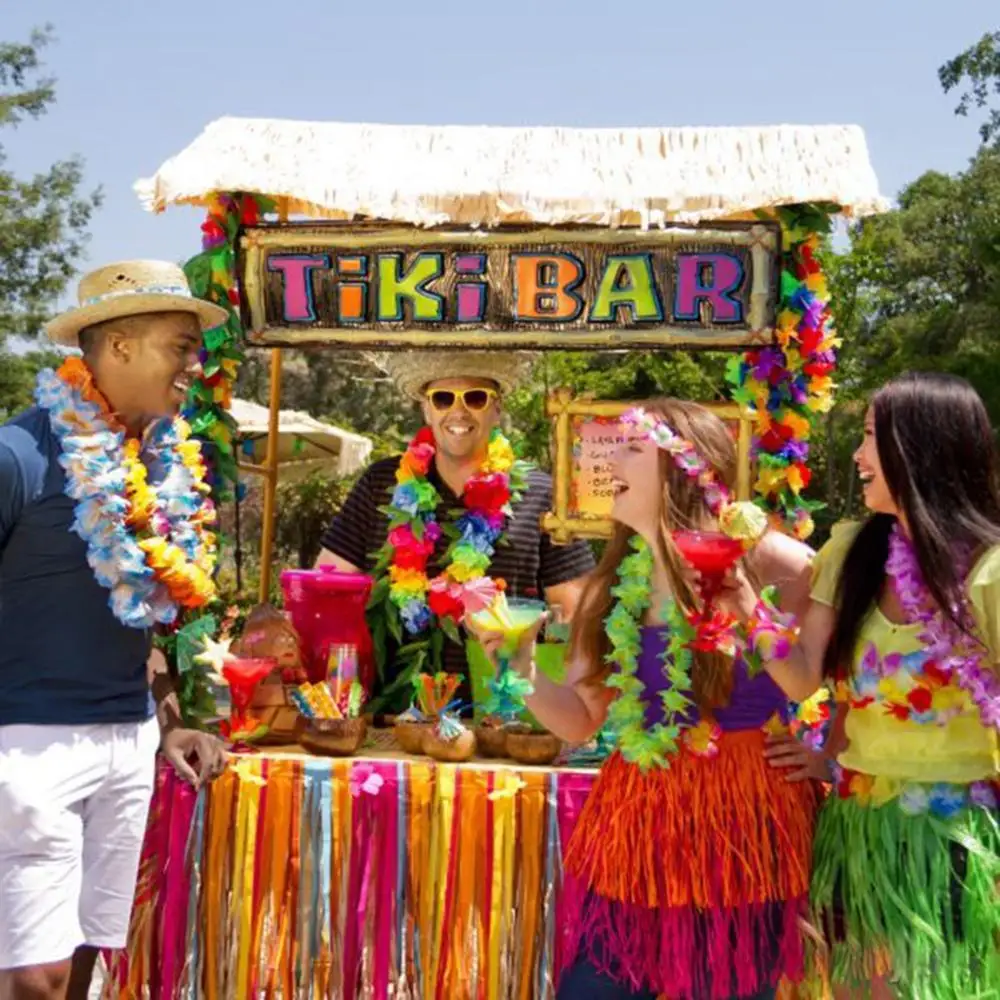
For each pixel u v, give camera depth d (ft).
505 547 12.25
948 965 8.39
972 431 8.50
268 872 10.45
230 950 10.44
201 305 9.84
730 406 11.41
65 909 9.46
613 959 8.63
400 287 11.53
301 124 12.22
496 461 12.12
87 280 9.82
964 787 8.55
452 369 12.09
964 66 81.87
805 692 8.57
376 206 11.10
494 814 10.30
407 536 11.93
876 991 8.63
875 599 8.86
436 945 10.28
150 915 10.69
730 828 8.52
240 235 11.66
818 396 11.35
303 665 11.31
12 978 9.35
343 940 10.37
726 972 8.43
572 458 11.94
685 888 8.43
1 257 95.09
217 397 11.64
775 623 8.44
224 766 10.53
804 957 9.04
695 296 11.26
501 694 8.64
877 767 8.68
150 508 9.72
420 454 12.11
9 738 9.39
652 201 11.05
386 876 10.40
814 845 9.04
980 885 8.40
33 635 9.46
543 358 44.55
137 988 10.68
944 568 8.33
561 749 10.79
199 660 10.73
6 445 9.30
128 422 9.96
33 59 95.45
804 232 11.23
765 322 11.18
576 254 11.35
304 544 53.67
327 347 11.75
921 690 8.45
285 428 29.25
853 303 65.98
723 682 8.55
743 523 8.13
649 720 8.84
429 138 12.19
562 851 10.21
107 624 9.68
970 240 82.64
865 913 8.62
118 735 9.79
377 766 10.46
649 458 8.72
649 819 8.57
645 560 8.89
